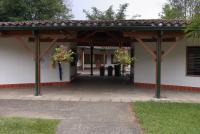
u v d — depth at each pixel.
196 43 15.45
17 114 9.90
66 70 17.75
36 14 30.86
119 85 17.77
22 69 16.53
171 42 15.88
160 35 13.00
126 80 20.81
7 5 29.34
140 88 16.42
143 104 11.43
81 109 10.73
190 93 14.80
